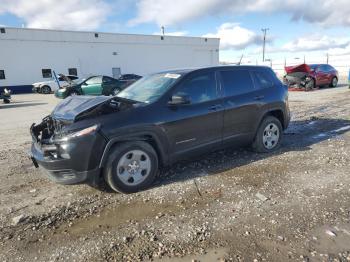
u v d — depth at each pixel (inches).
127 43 1502.2
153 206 149.3
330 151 223.6
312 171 184.5
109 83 744.3
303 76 705.6
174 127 174.9
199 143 187.9
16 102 755.4
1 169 214.4
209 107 189.5
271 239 117.5
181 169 196.7
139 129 162.6
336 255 106.7
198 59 1780.3
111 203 154.7
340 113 384.2
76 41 1364.4
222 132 198.2
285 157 213.8
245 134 211.6
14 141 305.0
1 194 171.9
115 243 120.3
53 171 153.1
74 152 149.2
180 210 143.9
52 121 174.2
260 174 183.5
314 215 133.3
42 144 160.1
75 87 733.3
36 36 1270.9
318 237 117.3
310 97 570.3
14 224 138.4
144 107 168.4
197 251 112.4
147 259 109.4
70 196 165.2
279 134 232.4
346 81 1007.0
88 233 128.9
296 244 113.7
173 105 174.7
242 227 126.6
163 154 174.2
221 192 160.7
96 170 155.0
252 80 218.4
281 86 235.1
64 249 118.5
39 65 1293.1
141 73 1568.7
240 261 105.7
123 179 161.6
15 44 1234.0
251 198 152.3
